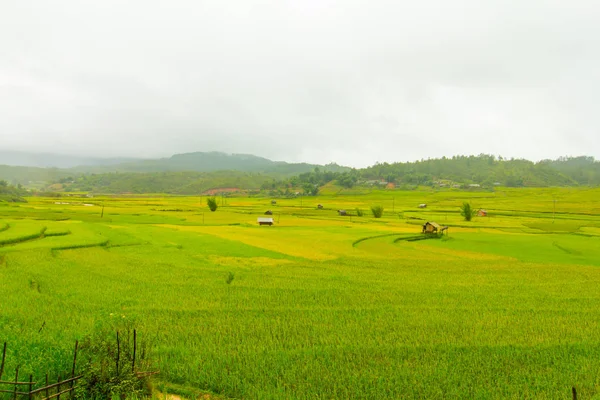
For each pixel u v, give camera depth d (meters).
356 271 38.81
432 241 68.12
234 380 14.20
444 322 21.98
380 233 74.75
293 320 21.91
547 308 25.55
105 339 14.13
